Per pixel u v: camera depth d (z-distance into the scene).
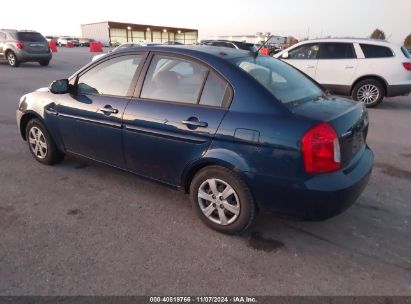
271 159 2.64
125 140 3.46
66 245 2.86
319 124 2.55
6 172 4.30
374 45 9.12
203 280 2.51
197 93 3.04
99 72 3.77
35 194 3.75
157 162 3.31
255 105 2.76
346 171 2.75
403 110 9.15
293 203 2.67
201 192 3.11
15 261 2.64
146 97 3.34
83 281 2.46
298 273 2.62
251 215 2.90
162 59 3.32
